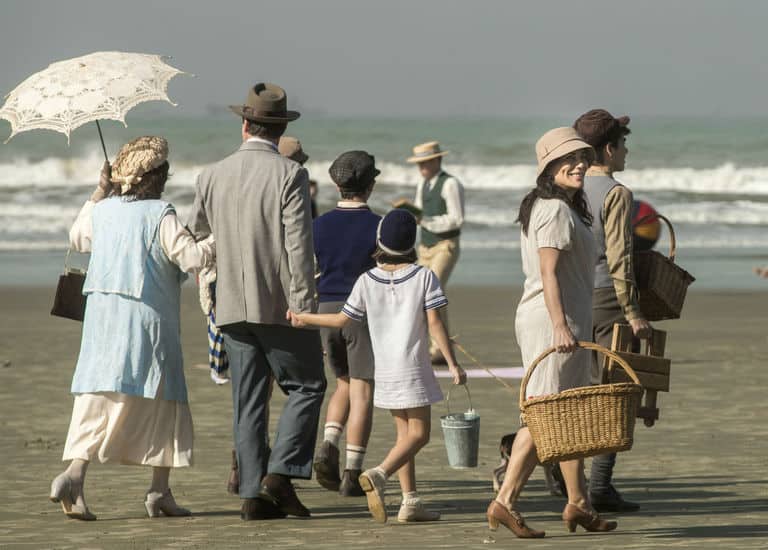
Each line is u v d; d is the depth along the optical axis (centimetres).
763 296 4497
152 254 1430
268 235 1420
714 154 11738
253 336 1448
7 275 5291
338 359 1652
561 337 1268
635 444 1952
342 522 1418
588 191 1442
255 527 1386
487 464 1812
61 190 8569
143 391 1399
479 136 15550
